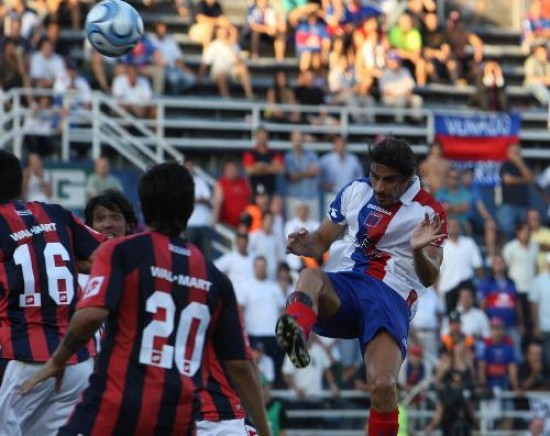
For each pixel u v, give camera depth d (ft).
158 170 56.70
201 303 56.24
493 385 147.33
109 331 55.36
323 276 66.39
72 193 155.43
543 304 155.94
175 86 183.83
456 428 139.95
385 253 67.92
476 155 179.22
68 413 70.33
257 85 192.03
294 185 163.84
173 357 55.31
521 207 173.78
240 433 73.51
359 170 167.63
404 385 142.61
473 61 203.00
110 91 176.76
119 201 76.38
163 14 202.69
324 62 189.37
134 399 54.44
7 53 168.35
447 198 163.84
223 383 73.87
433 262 64.85
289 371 140.77
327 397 142.41
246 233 144.36
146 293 55.31
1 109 161.58
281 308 142.31
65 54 173.17
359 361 143.33
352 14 191.93
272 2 198.49
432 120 184.44
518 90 204.74
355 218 68.23
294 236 68.90
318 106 181.98
